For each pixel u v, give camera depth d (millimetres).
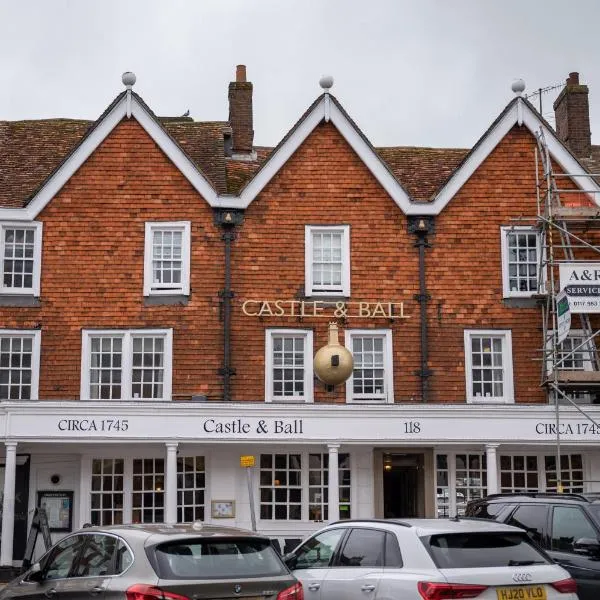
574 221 25234
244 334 25047
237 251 25453
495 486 22812
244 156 28625
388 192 25906
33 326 24906
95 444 23422
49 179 25484
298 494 24203
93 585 10094
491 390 25297
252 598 9852
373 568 11055
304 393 24953
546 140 26172
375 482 24359
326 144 26125
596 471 24422
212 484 24016
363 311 25312
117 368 24906
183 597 9492
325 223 25750
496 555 10641
